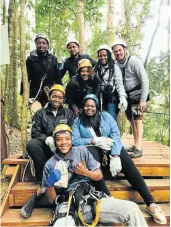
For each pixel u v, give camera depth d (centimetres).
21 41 377
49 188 294
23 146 397
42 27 1031
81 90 385
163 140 848
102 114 352
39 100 452
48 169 302
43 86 447
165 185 347
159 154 433
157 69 878
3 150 422
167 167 372
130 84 404
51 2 754
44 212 324
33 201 315
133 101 409
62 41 1121
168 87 827
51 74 445
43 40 427
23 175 366
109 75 392
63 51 1150
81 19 743
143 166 369
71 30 1130
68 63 472
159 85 871
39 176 341
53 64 445
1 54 331
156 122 952
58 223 271
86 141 336
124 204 279
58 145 300
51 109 364
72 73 467
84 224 275
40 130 356
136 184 321
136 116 411
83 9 775
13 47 803
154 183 355
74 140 339
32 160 347
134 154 403
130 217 273
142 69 393
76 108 388
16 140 701
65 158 305
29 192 337
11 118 833
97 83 383
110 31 699
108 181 362
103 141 327
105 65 396
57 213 284
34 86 447
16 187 343
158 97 1027
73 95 391
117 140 336
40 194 319
